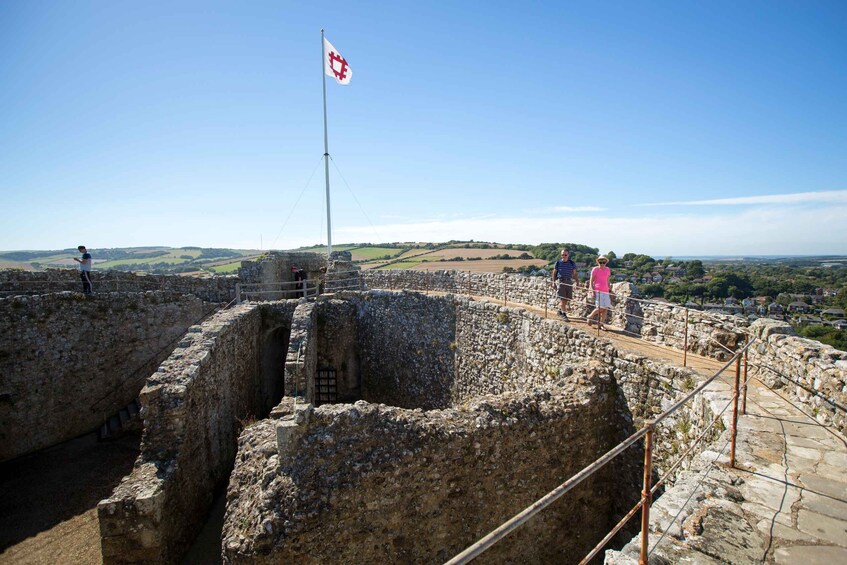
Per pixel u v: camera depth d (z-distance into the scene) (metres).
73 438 15.80
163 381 10.84
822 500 5.04
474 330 16.97
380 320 21.42
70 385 15.73
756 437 6.52
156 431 10.45
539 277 18.27
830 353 7.32
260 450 8.45
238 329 15.98
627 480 10.30
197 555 10.75
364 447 7.94
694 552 4.33
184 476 10.70
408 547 8.11
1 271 17.91
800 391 7.66
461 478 8.45
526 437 9.15
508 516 9.02
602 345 11.33
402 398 20.47
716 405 7.74
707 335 10.44
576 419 9.94
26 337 14.77
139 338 17.28
